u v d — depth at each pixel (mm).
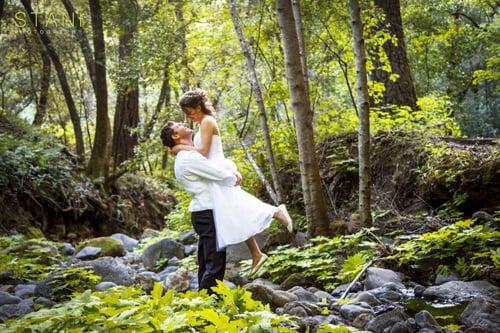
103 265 5277
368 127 5988
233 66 9141
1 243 7246
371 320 3684
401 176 7074
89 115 16531
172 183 16484
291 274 5301
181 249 6875
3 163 9492
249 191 8344
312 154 6156
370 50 8852
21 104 15570
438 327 3605
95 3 11094
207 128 4344
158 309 2863
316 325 3668
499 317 3623
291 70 6035
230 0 7000
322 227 6141
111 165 14242
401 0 15578
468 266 4711
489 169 6117
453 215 6215
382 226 6344
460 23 16672
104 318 2670
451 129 8367
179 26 10328
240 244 6340
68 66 14547
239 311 3205
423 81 16266
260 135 8445
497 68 16594
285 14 5973
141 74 10812
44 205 10266
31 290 5289
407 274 5012
